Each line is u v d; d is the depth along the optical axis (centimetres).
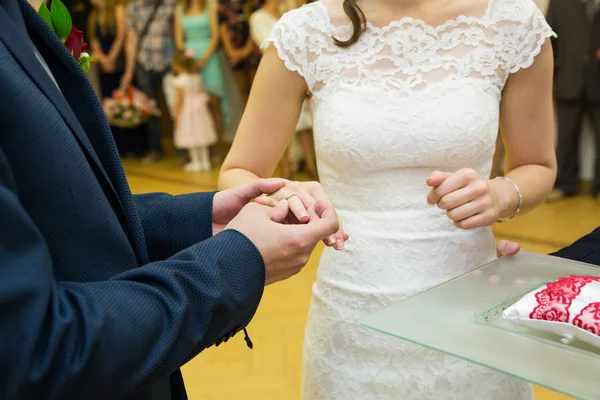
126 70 684
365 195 139
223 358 281
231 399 248
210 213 108
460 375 134
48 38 82
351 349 140
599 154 471
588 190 496
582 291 93
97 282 70
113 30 689
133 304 67
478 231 140
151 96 686
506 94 143
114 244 76
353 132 134
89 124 86
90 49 708
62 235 71
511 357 79
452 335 86
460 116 132
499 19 137
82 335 63
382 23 138
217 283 72
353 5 137
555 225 416
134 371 66
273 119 146
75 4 719
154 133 725
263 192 108
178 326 68
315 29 141
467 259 138
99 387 64
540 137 143
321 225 82
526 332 91
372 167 136
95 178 75
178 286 70
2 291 58
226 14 611
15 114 66
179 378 98
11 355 59
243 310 75
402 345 135
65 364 61
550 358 79
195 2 623
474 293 102
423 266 137
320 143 141
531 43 137
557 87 470
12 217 59
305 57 140
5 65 66
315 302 149
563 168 480
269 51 144
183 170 668
